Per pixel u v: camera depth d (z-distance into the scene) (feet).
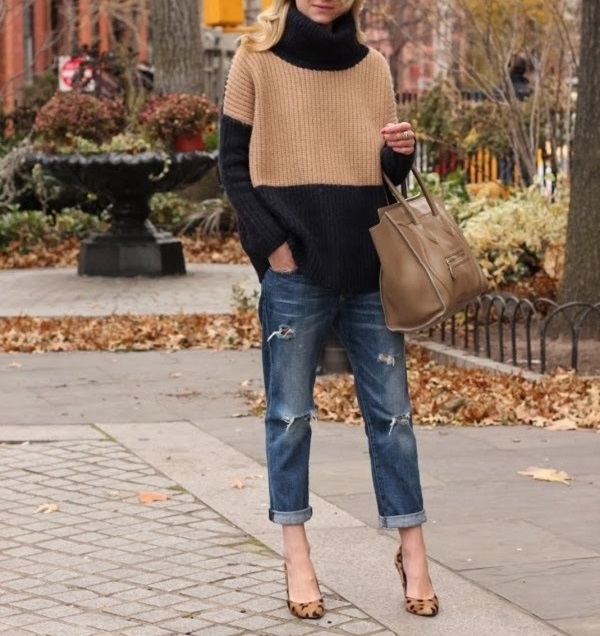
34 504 25.68
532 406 33.45
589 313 39.40
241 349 45.98
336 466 28.12
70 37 119.65
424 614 19.13
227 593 20.33
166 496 25.94
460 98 75.20
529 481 26.78
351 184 19.08
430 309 18.78
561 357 39.40
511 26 63.67
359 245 19.13
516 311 40.06
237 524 23.98
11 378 40.32
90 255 68.49
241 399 36.63
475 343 40.42
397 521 19.43
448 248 19.19
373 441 19.69
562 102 64.13
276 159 19.01
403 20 105.40
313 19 19.06
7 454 29.86
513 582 20.56
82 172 65.51
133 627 18.94
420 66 148.66
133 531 23.73
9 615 19.52
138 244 68.13
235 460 28.94
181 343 46.93
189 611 19.56
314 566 21.43
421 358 41.24
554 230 49.75
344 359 38.93
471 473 27.48
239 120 19.06
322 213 18.93
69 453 29.86
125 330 48.65
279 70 19.01
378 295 19.43
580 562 21.48
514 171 71.72
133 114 73.41
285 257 18.99
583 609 19.36
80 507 25.39
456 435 31.19
